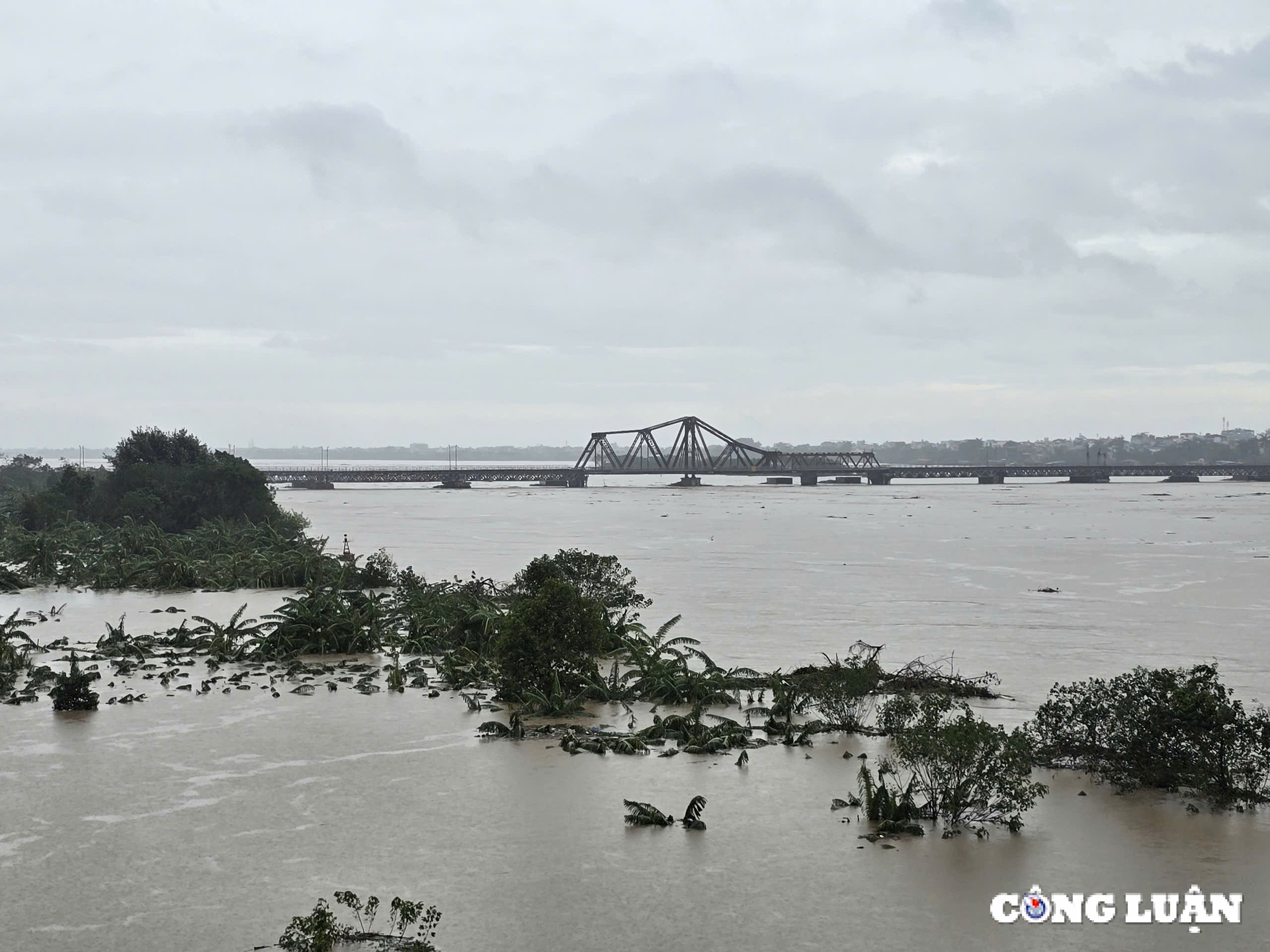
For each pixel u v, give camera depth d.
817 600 71.38
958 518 177.00
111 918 21.80
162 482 117.25
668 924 21.64
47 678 43.22
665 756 33.09
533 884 23.55
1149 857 25.03
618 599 59.34
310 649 49.75
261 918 21.80
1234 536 134.38
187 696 41.00
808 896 22.94
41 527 107.44
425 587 66.56
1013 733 29.78
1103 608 68.38
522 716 38.34
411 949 20.20
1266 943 20.81
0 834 26.34
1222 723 29.55
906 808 27.36
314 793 29.48
